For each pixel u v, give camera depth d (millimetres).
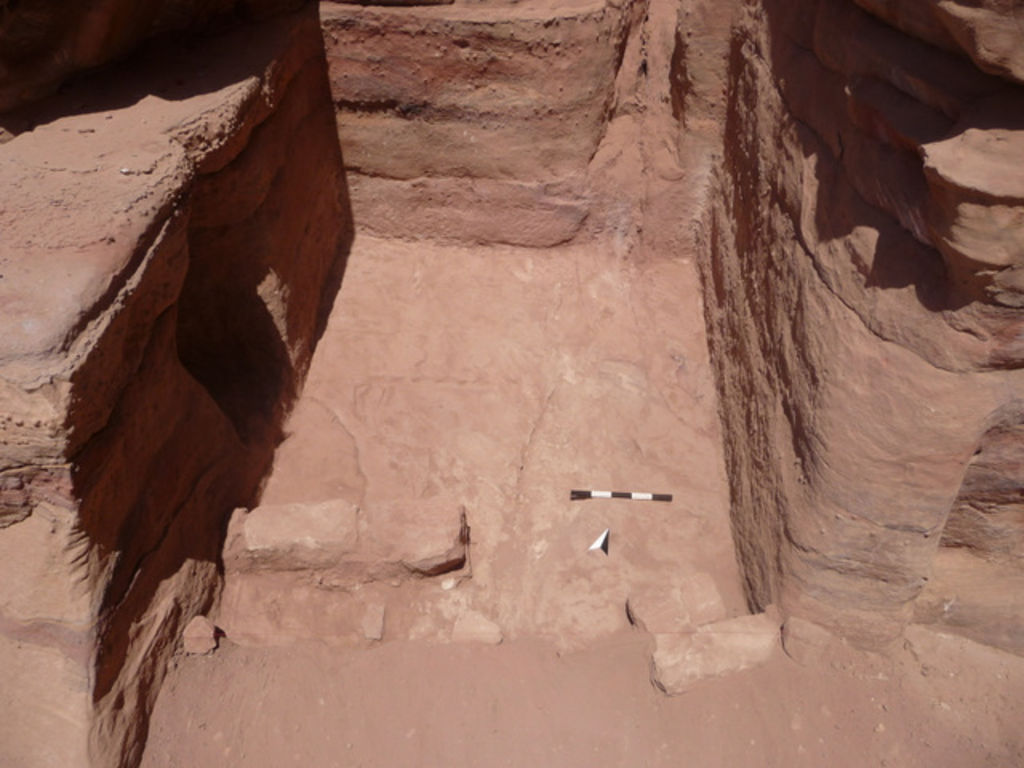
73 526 2422
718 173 4461
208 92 3324
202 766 2680
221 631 3041
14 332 2223
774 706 2742
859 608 2746
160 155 2900
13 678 2520
